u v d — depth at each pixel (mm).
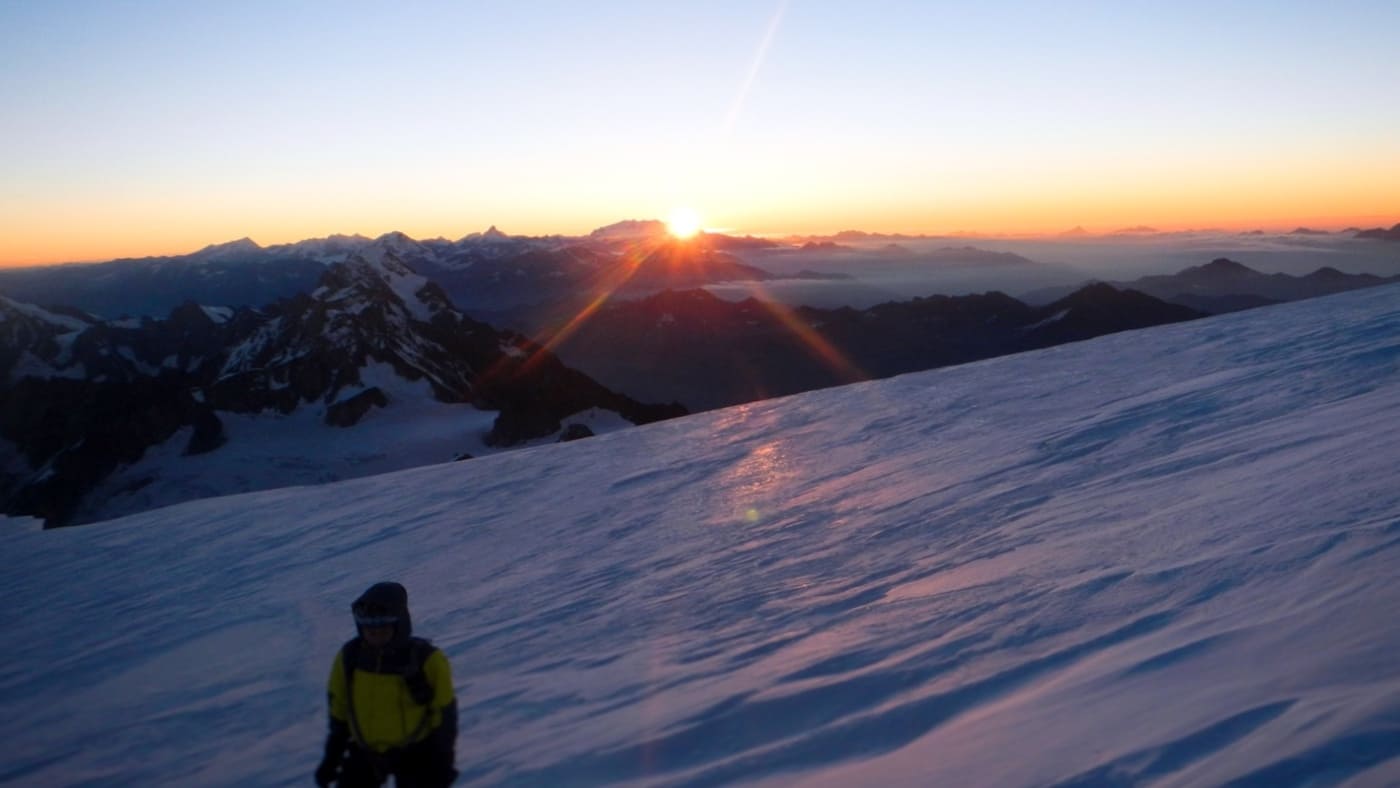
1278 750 3463
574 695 6918
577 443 26812
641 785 5000
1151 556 7188
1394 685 3758
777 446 20500
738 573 10281
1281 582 5746
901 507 12195
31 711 9398
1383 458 8516
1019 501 11023
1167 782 3518
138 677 10023
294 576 14773
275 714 7953
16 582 17922
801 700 5691
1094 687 4785
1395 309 24891
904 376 30344
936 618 6895
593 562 12461
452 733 4211
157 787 6676
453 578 13008
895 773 4355
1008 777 3953
